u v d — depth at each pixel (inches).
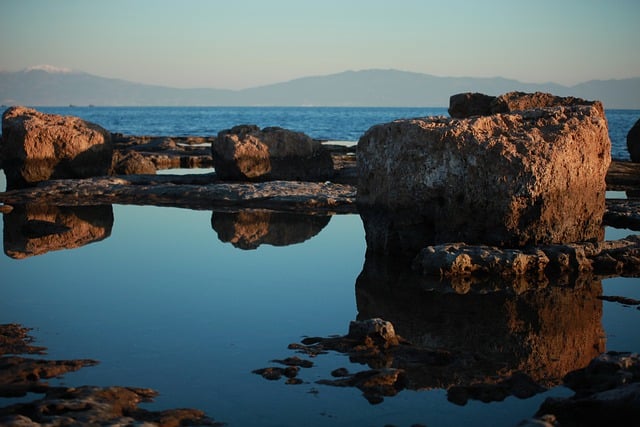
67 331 360.2
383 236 549.6
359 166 572.4
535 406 271.0
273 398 278.1
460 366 312.2
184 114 7460.6
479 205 503.2
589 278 473.4
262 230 652.7
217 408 269.3
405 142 529.3
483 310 403.9
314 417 262.1
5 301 415.2
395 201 538.6
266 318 385.1
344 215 740.0
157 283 460.1
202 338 350.6
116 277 474.9
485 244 511.8
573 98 932.0
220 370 307.4
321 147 1032.8
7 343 339.6
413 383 292.2
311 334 358.9
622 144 1936.5
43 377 296.0
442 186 514.3
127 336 352.8
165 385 290.7
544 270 490.0
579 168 511.8
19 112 1018.1
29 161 959.6
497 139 499.5
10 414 249.3
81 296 426.9
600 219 544.1
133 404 267.7
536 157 493.7
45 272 488.7
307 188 869.2
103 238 611.5
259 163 979.3
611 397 250.5
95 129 1024.9
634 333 362.6
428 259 487.5
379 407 270.1
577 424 248.5
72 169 986.7
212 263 519.2
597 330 368.2
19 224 679.7
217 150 994.1
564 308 407.5
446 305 413.7
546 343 347.3
